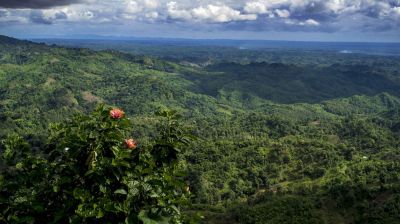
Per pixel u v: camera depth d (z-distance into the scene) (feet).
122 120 24.91
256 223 209.15
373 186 229.66
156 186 23.61
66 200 23.53
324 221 201.36
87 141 23.70
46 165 25.31
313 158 340.18
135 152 25.50
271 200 239.30
